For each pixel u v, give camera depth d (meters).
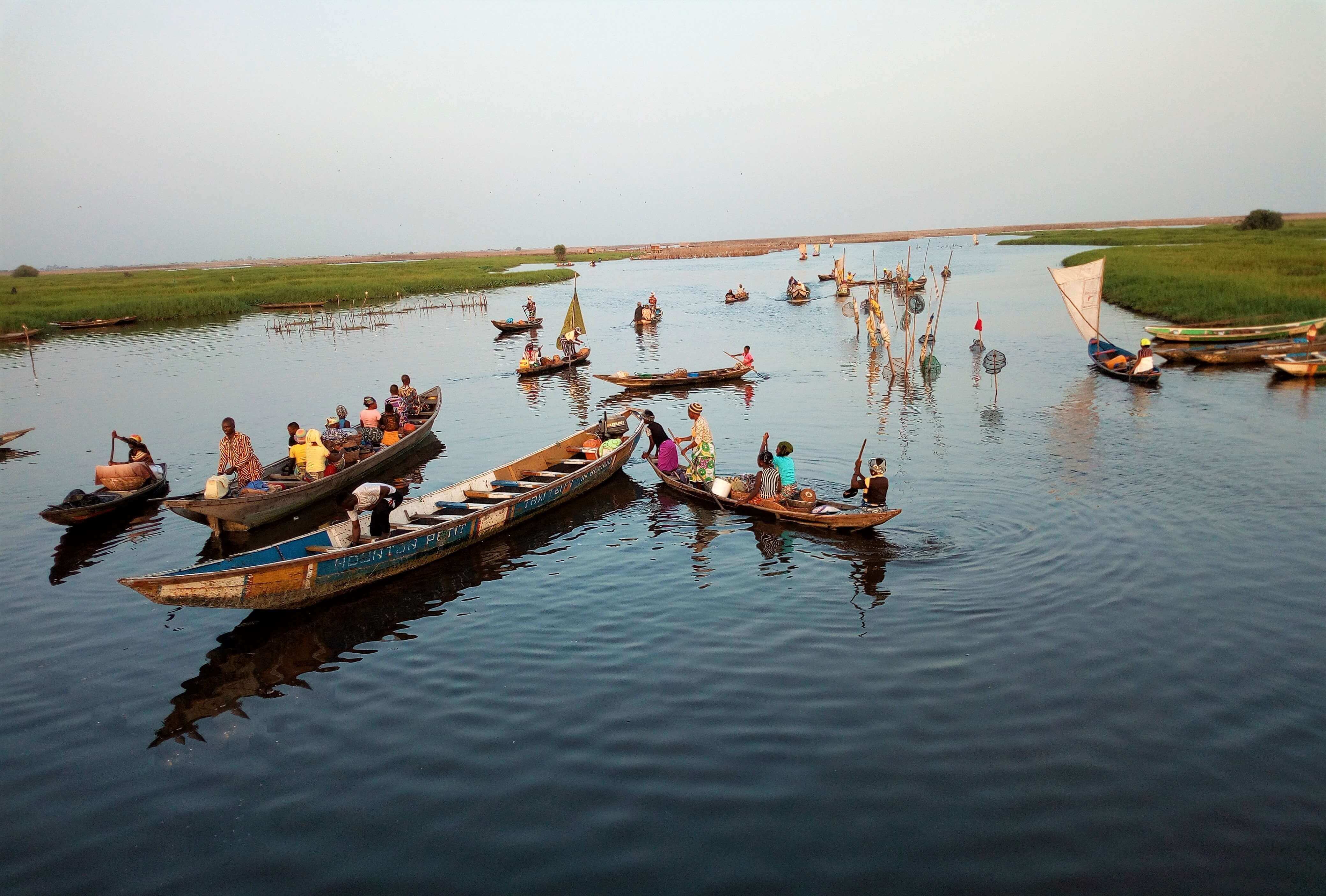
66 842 7.72
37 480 20.52
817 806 7.70
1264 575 12.21
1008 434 20.94
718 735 8.89
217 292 74.44
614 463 19.08
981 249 128.00
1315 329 31.88
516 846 7.35
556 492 17.00
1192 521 14.41
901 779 8.04
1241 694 9.29
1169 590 11.87
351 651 11.29
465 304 65.56
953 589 12.32
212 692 10.38
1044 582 12.35
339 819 7.85
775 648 10.77
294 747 9.09
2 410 29.78
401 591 13.27
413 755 8.80
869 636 10.98
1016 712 9.11
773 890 6.70
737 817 7.59
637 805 7.81
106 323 57.31
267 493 16.27
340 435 20.38
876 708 9.30
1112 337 36.97
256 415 27.61
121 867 7.37
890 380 29.39
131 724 9.71
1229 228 124.56
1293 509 14.74
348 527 13.92
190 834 7.76
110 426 26.45
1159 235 115.38
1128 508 15.20
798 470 18.56
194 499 15.30
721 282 87.25
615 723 9.20
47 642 11.88
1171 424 21.34
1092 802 7.64
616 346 41.75
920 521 15.15
